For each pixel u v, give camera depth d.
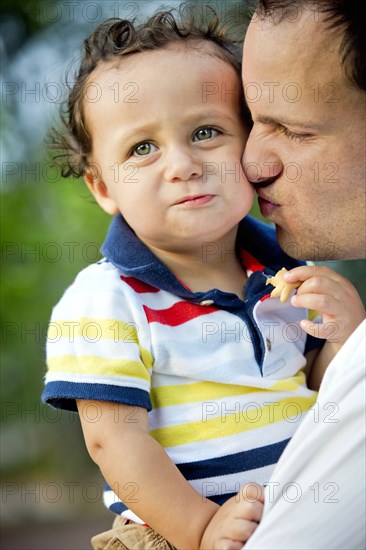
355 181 1.18
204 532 1.13
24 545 4.68
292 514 0.97
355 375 0.97
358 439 0.96
